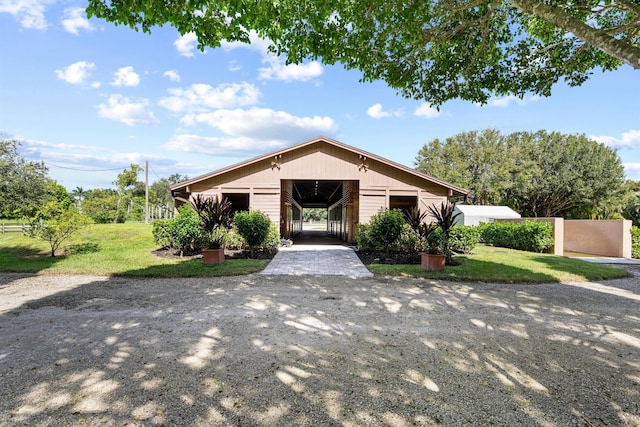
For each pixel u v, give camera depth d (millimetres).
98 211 24500
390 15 4734
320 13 4957
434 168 31953
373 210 13461
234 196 16531
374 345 3564
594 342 3764
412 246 11578
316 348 3467
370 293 6055
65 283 6785
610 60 6098
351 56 5766
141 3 4227
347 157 13555
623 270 8969
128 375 2828
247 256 10711
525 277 7535
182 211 11188
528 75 6613
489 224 16953
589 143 27859
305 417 2238
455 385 2713
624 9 4625
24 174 24234
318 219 56688
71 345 3504
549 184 27984
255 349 3424
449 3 5176
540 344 3668
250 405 2381
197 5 4418
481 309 5070
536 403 2459
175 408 2336
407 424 2170
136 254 10273
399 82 6457
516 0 4105
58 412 2279
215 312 4770
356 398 2486
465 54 6289
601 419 2275
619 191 26891
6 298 5551
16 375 2820
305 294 5934
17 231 17766
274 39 5387
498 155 29875
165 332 3920
